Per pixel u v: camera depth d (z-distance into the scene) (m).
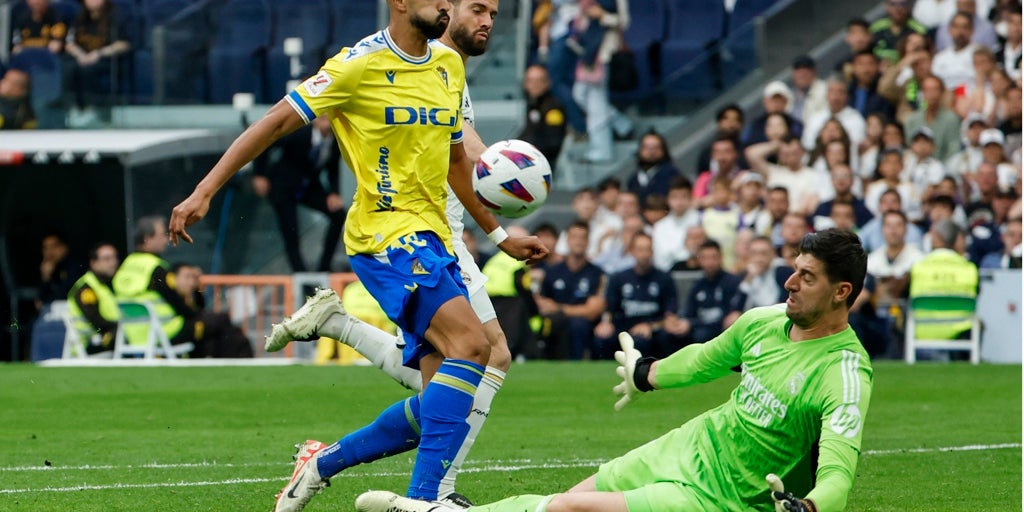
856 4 48.28
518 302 37.72
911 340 37.72
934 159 42.97
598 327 38.72
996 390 30.14
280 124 13.74
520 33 49.53
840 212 40.41
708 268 38.25
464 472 19.08
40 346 42.09
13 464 19.80
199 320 39.81
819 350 11.85
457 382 13.69
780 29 47.88
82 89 50.09
